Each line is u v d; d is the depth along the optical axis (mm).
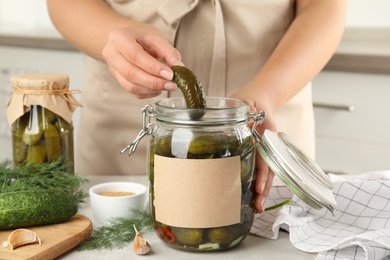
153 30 1083
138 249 927
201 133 902
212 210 909
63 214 1001
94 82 1516
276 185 1108
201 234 916
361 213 1068
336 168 2193
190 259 919
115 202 1058
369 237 911
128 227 1001
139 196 1076
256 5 1410
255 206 974
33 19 3137
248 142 931
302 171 930
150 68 965
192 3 1383
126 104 1486
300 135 1506
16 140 1219
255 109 1005
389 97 2047
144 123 961
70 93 1236
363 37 2449
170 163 908
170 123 902
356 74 2088
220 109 893
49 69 2682
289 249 966
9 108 1222
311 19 1314
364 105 2096
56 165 1202
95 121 1525
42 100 1196
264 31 1424
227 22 1417
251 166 936
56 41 2629
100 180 1301
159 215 936
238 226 934
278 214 1024
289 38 1282
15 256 884
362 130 2119
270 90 1136
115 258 921
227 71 1440
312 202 912
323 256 926
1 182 1115
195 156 897
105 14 1267
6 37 2766
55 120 1221
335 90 2137
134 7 1440
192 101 913
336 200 1083
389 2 2383
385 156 2098
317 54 1257
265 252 952
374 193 1076
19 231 921
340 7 1352
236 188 918
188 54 1431
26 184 1086
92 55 1289
